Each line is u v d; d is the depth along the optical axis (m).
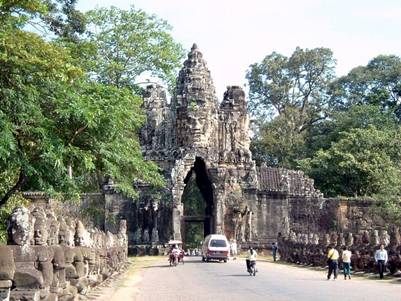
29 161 24.08
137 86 64.56
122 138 29.48
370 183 81.69
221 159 75.12
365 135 84.19
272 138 103.19
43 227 14.66
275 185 76.62
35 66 22.89
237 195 74.06
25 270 13.20
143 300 23.69
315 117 110.44
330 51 110.81
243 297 24.34
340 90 109.44
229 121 77.25
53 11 45.50
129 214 71.38
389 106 104.25
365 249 39.25
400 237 38.47
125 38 64.12
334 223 73.69
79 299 19.84
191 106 75.06
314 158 89.31
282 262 56.50
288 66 111.62
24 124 23.12
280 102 112.19
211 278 35.12
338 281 33.03
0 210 28.02
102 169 28.77
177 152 74.31
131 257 67.75
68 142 25.20
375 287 28.95
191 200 95.44
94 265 24.30
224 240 55.50
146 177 43.06
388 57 109.00
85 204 70.19
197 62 77.38
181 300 23.61
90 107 24.14
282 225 75.44
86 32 50.53
